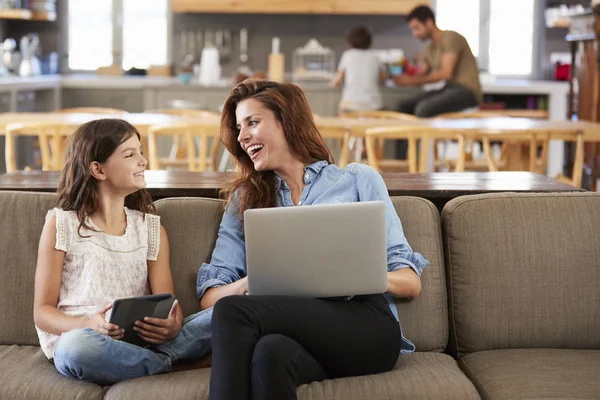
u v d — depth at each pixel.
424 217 3.40
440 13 12.10
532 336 3.30
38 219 3.36
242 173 3.36
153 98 10.01
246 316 2.77
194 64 12.14
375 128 6.80
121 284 3.21
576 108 9.67
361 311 2.97
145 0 12.16
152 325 2.99
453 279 3.35
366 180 3.31
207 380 2.89
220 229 3.35
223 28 12.12
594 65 9.08
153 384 2.87
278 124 3.28
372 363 2.94
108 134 3.19
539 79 12.10
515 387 2.88
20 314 3.30
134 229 3.30
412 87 9.96
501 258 3.32
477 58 12.15
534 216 3.36
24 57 10.91
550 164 10.70
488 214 3.36
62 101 11.55
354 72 9.60
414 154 6.69
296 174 3.34
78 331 2.93
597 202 3.40
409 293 3.14
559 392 2.83
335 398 2.77
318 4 11.56
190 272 3.36
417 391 2.81
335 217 2.87
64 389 2.87
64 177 3.24
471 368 3.13
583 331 3.30
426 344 3.30
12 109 9.62
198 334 3.11
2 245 3.33
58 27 12.10
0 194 3.40
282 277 2.88
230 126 3.36
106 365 2.91
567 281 3.31
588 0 12.01
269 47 12.15
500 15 12.10
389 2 11.57
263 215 2.86
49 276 3.16
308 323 2.84
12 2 11.06
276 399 2.63
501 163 7.59
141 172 3.25
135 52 12.25
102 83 11.51
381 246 2.90
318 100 10.01
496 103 11.27
